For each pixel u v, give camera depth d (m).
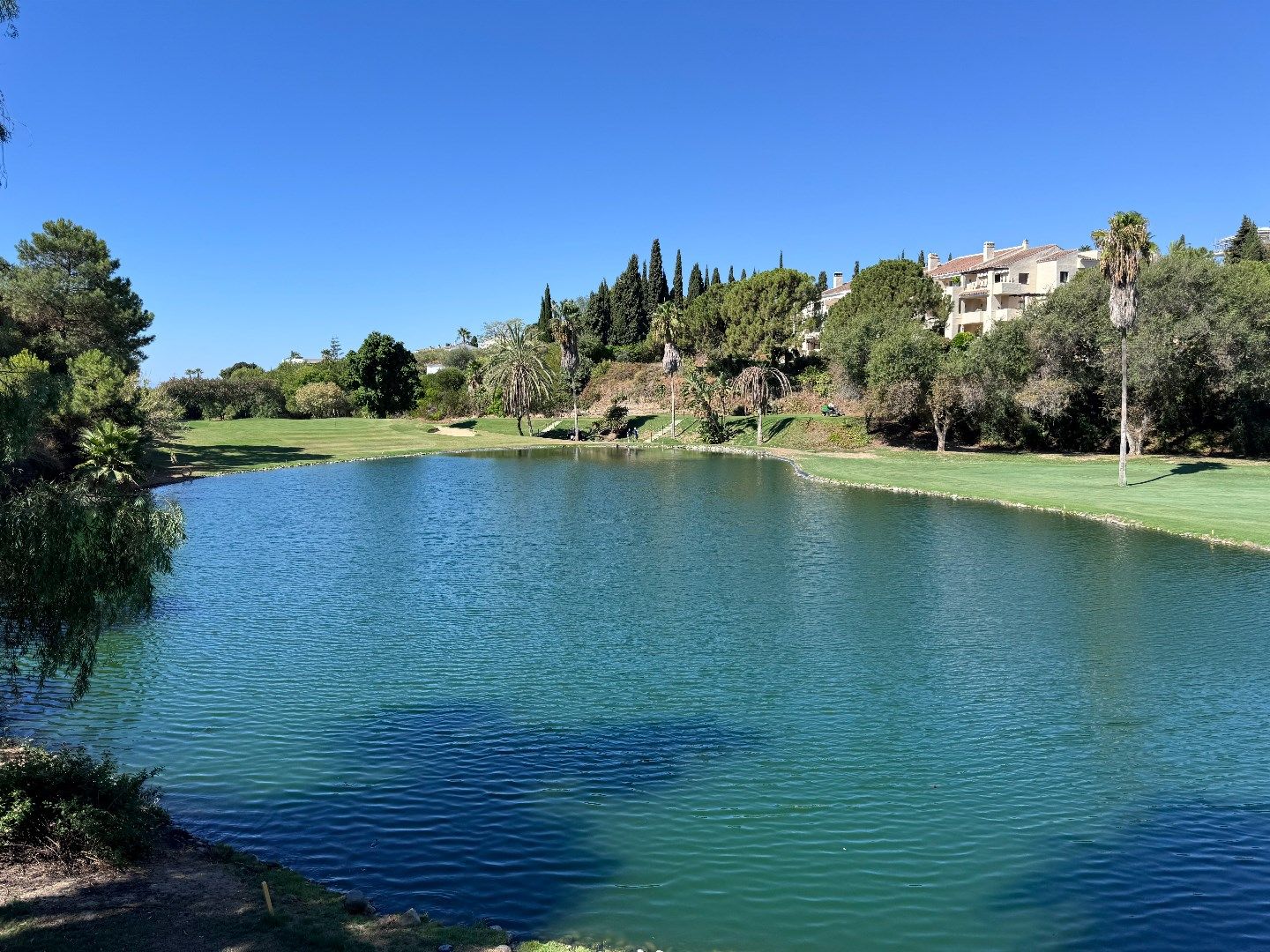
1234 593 29.03
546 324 147.62
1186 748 17.36
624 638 24.70
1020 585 30.73
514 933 11.28
